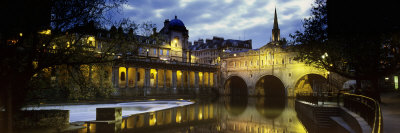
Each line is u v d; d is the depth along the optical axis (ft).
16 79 46.85
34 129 51.03
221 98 229.45
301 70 222.48
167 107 121.39
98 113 67.15
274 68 245.24
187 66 244.01
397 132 35.32
